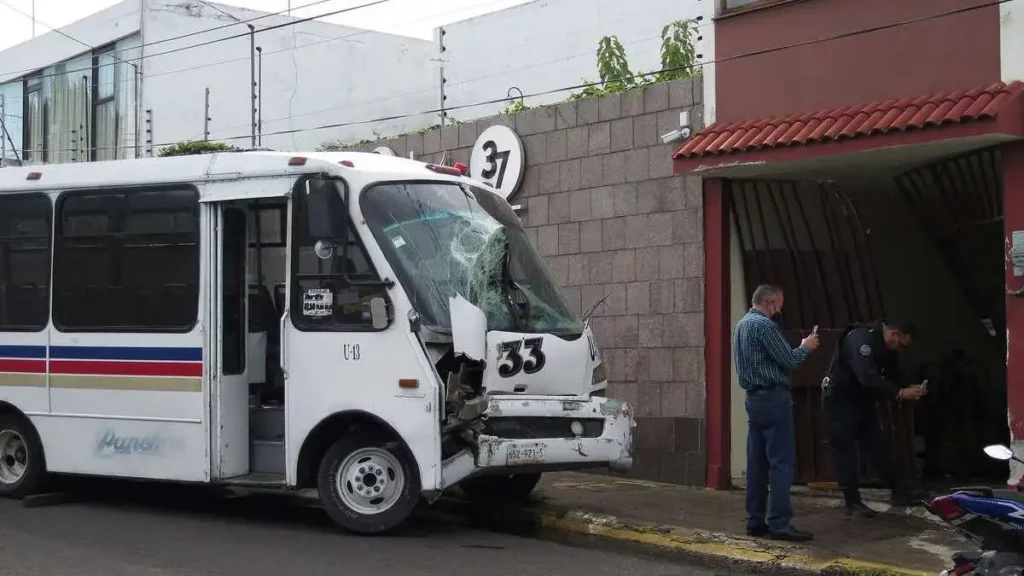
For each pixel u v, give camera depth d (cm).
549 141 1215
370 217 834
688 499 989
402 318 809
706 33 1085
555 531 901
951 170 984
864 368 864
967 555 605
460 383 814
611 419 862
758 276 1071
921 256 1188
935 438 1120
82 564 743
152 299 919
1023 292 866
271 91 2217
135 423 919
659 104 1116
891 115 895
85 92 2255
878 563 727
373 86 2339
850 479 892
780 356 790
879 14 961
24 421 992
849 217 1113
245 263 912
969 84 903
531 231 1228
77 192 966
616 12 2058
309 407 839
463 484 1007
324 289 840
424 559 767
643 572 747
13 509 970
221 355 887
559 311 917
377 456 839
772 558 757
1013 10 877
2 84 2445
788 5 1020
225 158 898
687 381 1080
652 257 1114
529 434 828
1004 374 1163
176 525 896
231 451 888
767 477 814
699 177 1075
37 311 980
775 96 1030
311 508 991
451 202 884
